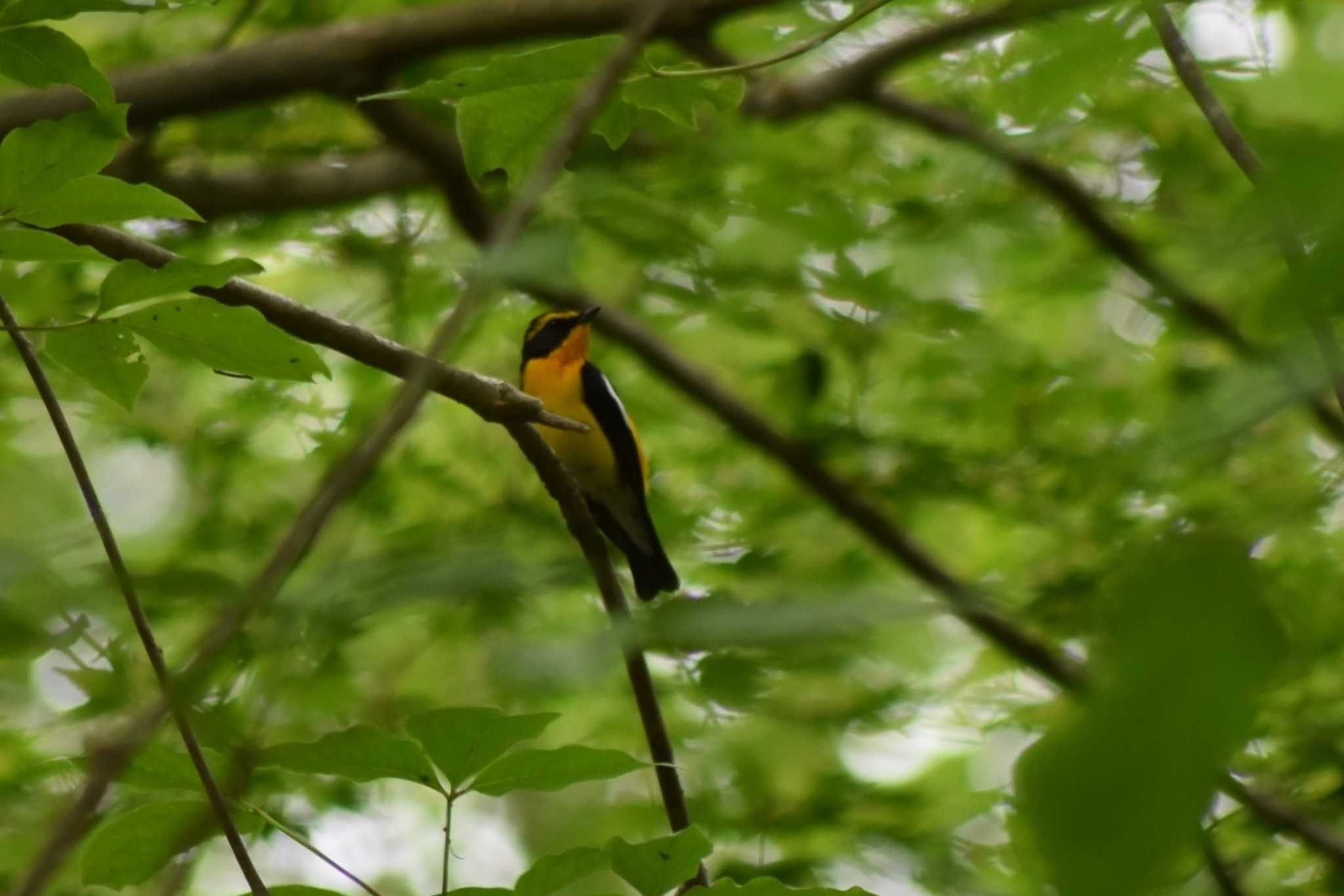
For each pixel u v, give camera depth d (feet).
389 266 43.60
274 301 17.02
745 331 44.96
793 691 37.86
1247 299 4.41
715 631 5.56
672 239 39.22
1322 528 20.97
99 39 42.37
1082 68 10.10
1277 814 29.09
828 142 43.57
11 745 31.01
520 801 50.16
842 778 38.55
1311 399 4.14
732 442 46.60
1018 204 39.75
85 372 14.75
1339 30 7.27
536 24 34.22
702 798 39.52
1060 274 41.81
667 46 34.55
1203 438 4.30
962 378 43.86
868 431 43.60
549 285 8.16
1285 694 28.63
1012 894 34.58
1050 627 31.07
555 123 14.15
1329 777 33.35
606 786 46.29
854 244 41.37
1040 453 40.75
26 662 13.87
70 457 10.86
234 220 45.27
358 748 12.22
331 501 8.94
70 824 8.93
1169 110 36.68
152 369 43.37
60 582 8.51
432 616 31.37
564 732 42.55
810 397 41.27
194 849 13.21
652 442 49.11
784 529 43.73
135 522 42.86
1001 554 42.70
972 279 40.75
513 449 43.65
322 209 43.52
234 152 43.39
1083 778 2.82
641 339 41.16
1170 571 3.01
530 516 40.45
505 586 7.65
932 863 36.88
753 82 40.88
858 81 38.14
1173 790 2.76
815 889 13.58
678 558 44.39
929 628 25.02
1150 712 2.84
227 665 12.46
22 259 12.96
